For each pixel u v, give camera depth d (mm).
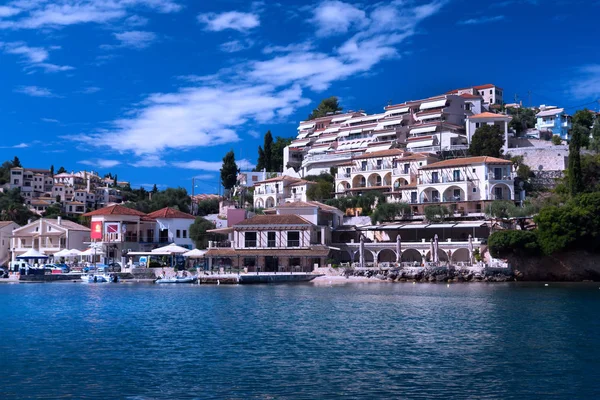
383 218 119625
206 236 127062
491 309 56750
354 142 180375
